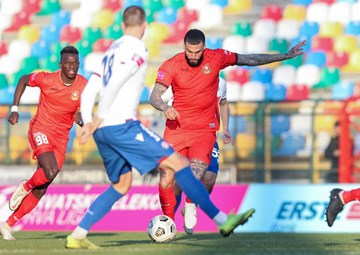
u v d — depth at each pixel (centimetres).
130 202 4453
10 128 5275
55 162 3169
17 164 5362
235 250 2512
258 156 5000
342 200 2725
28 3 7331
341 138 4916
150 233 2942
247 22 6831
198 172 2964
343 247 2736
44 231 4306
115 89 2159
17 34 7175
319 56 6297
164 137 3052
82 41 6712
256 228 4306
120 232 4234
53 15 7156
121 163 2311
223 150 5106
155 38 6762
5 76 6631
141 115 4994
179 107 3000
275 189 4334
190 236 3553
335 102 5131
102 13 7094
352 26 6519
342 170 4931
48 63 6681
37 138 3209
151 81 6319
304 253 2398
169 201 3034
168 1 7056
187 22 6831
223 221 2262
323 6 6675
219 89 3338
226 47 6456
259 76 6197
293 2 6825
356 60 6294
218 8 6856
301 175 5225
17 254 2325
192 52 2834
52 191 4541
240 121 5031
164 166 2262
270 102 4941
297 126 5228
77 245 2412
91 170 5128
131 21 2219
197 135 3003
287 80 6188
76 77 3238
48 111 3231
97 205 2389
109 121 2219
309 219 4256
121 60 2156
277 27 6606
